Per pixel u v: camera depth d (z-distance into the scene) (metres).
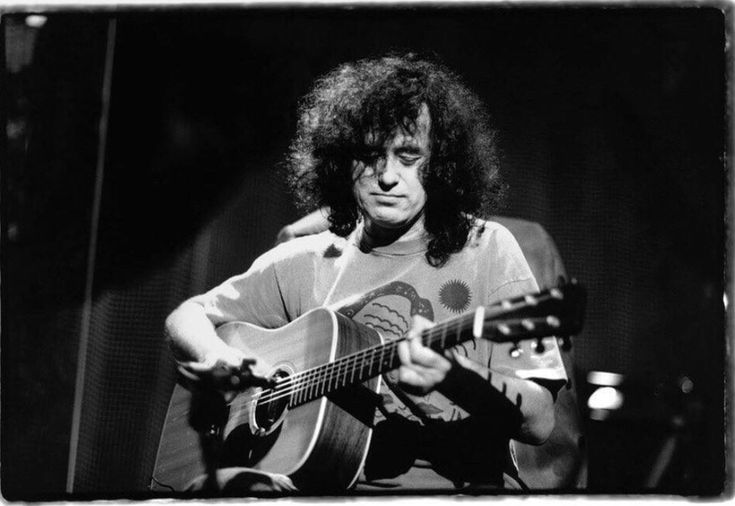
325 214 3.04
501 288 2.96
